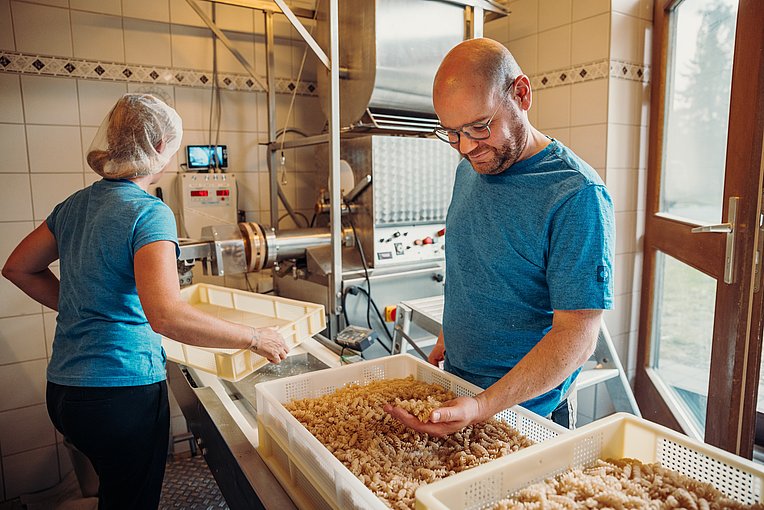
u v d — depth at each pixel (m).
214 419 1.23
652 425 0.85
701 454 0.78
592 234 0.92
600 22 2.34
